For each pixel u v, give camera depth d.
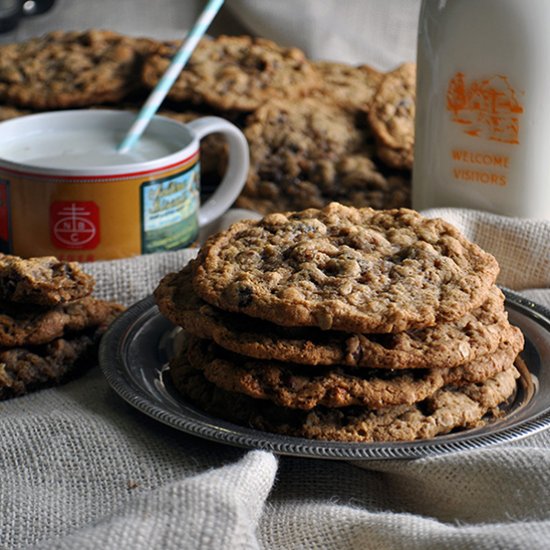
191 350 0.71
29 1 1.01
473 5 0.82
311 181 0.91
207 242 0.73
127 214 0.81
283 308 0.68
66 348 0.75
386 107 0.92
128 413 0.72
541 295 0.81
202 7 1.05
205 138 0.91
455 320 0.69
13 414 0.72
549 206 0.85
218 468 0.67
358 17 1.05
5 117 0.91
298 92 0.94
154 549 0.63
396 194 0.91
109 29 1.04
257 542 0.65
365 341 0.68
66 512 0.67
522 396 0.71
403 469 0.68
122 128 0.87
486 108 0.83
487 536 0.63
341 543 0.66
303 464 0.70
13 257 0.75
